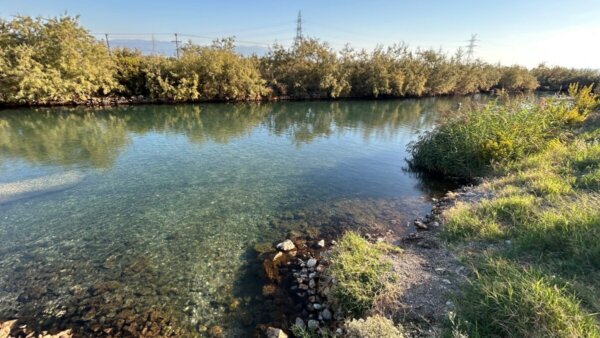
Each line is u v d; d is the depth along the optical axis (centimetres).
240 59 3509
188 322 444
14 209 815
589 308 327
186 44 3344
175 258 605
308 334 404
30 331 426
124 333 424
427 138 1230
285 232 709
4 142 1531
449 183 1052
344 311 430
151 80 2980
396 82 4209
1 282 530
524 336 302
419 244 592
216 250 633
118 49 3266
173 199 890
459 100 4309
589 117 1321
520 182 772
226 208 834
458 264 480
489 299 354
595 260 396
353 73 4147
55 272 559
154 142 1593
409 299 414
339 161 1310
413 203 877
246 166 1216
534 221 539
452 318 345
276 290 507
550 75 6312
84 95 2686
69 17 2555
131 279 540
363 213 809
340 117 2606
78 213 796
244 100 3475
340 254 531
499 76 5775
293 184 1023
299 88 3856
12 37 2372
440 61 4872
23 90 2303
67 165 1193
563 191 642
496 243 523
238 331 429
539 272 384
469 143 1077
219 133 1841
